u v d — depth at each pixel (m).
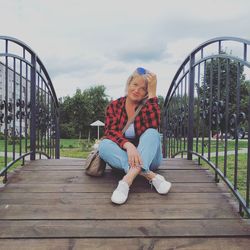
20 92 3.73
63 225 2.29
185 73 4.28
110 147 2.96
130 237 2.17
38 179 3.08
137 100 3.08
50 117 5.32
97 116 48.25
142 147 2.84
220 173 2.96
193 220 2.39
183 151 4.30
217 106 3.15
